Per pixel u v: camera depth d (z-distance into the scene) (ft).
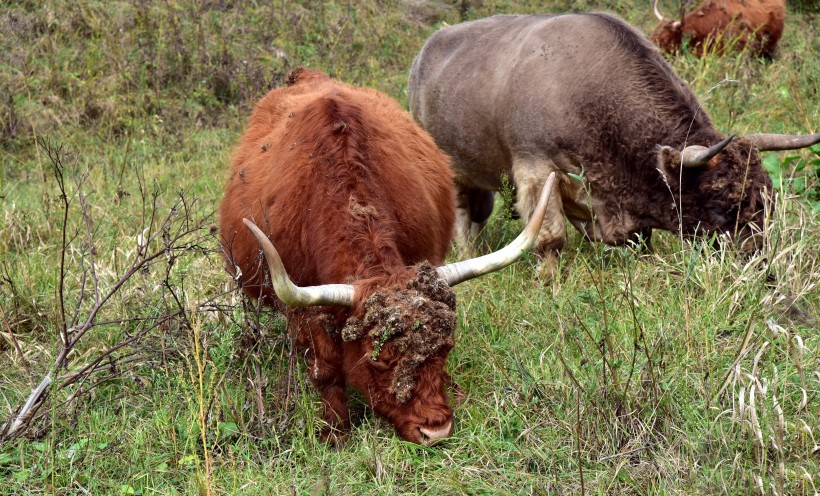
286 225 23.06
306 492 20.77
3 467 22.15
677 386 23.17
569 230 38.88
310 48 61.57
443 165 29.32
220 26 61.52
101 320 28.91
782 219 29.27
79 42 58.03
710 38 57.36
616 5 75.25
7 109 51.29
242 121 53.42
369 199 22.24
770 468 19.94
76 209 38.88
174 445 22.26
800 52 58.44
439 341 20.40
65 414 23.58
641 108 30.91
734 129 44.16
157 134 51.39
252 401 24.16
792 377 23.50
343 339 20.77
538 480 20.70
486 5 73.15
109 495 20.97
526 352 26.37
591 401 22.59
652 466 20.71
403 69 63.41
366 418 23.52
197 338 21.47
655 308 27.63
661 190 30.89
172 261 25.67
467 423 23.26
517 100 33.09
